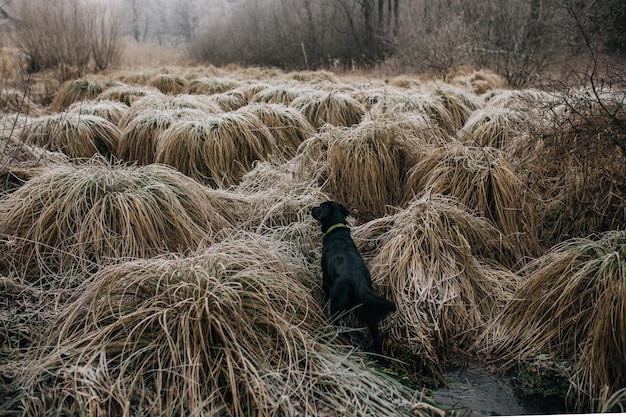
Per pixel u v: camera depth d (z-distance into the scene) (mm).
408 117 5977
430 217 4172
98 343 3059
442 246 3980
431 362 3354
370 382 2939
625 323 3074
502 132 6031
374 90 7891
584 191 4523
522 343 3494
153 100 7477
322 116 7098
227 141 5988
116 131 6848
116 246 4016
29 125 6398
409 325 3570
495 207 4688
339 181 5184
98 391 2723
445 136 6250
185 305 3125
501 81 10906
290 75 11734
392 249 3959
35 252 4023
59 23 13508
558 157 4762
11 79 11055
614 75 4805
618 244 3596
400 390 3025
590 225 4508
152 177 4598
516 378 3301
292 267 3891
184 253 4141
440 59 12172
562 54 11305
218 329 2990
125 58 17484
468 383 3264
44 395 2699
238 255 3666
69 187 4324
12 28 13430
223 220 4621
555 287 3537
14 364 2934
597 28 6723
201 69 14406
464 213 4332
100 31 15156
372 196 5090
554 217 4801
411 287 3768
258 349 3041
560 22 11062
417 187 5062
